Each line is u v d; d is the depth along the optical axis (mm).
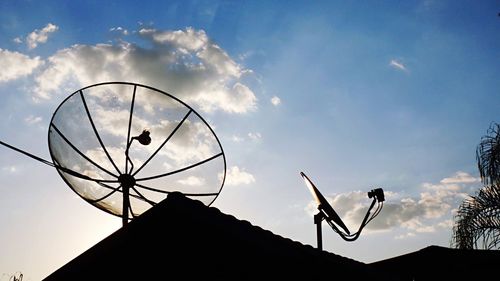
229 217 5262
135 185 8125
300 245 5621
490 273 10242
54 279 5516
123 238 5332
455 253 10609
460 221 10258
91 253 5340
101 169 8047
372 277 6418
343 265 6039
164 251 5316
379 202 8148
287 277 5648
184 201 5031
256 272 5461
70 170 7301
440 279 10531
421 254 10977
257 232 5371
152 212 5125
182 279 5176
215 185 8641
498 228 9875
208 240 5387
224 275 5297
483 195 10203
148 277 5254
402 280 6797
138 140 8125
